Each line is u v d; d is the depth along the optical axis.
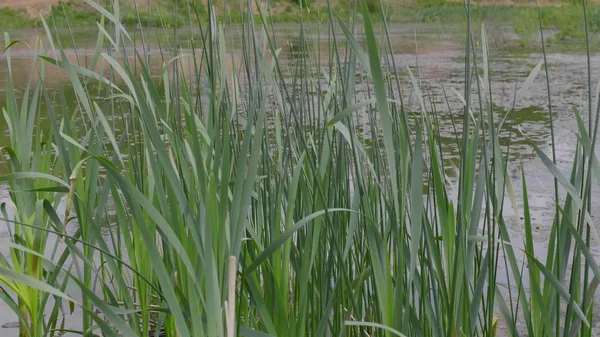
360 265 1.66
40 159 2.10
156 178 1.34
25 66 8.93
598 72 7.54
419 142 1.16
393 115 1.59
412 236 1.18
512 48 9.80
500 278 2.37
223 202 1.21
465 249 1.26
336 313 1.58
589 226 1.25
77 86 1.47
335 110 1.55
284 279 1.47
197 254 1.31
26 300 1.89
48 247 2.63
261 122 1.22
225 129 1.21
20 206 2.00
